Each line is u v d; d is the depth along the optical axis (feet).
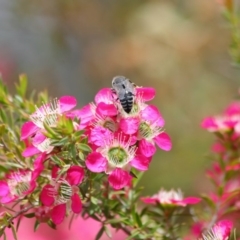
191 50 3.47
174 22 3.52
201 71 3.44
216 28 3.49
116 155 1.77
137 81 3.51
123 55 3.53
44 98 1.98
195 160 2.95
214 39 3.47
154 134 1.79
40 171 1.76
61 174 1.76
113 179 1.76
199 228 1.99
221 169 2.06
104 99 1.82
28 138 1.90
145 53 3.50
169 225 1.93
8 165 1.90
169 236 1.92
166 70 3.46
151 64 3.48
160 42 3.51
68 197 1.77
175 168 2.91
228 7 2.23
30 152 1.77
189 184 2.86
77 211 1.77
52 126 1.77
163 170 2.90
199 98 3.37
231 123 2.08
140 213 1.94
